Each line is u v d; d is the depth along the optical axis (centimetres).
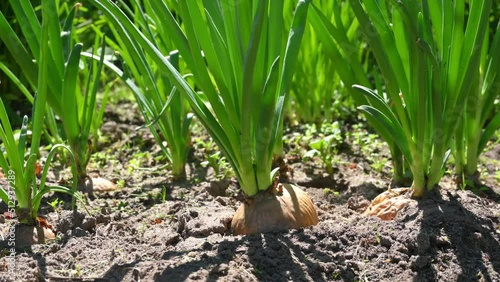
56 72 94
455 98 85
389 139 93
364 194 96
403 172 96
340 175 102
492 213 86
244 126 81
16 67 133
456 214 84
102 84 144
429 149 86
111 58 115
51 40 93
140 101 100
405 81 85
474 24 83
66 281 76
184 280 74
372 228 82
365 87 86
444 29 85
